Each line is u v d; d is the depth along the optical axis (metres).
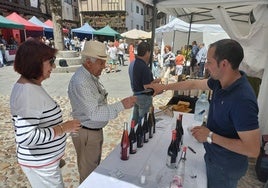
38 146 1.66
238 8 4.36
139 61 3.23
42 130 1.59
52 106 1.71
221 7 3.46
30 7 25.89
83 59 2.12
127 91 8.12
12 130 4.58
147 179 1.60
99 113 2.04
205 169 1.77
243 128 1.29
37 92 1.58
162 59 12.21
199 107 2.79
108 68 12.68
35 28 17.83
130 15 32.06
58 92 7.73
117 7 29.80
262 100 3.58
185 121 2.72
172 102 3.85
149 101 2.47
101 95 2.27
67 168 3.32
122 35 23.83
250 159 3.55
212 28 10.70
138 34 23.41
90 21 30.97
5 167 3.31
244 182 3.02
